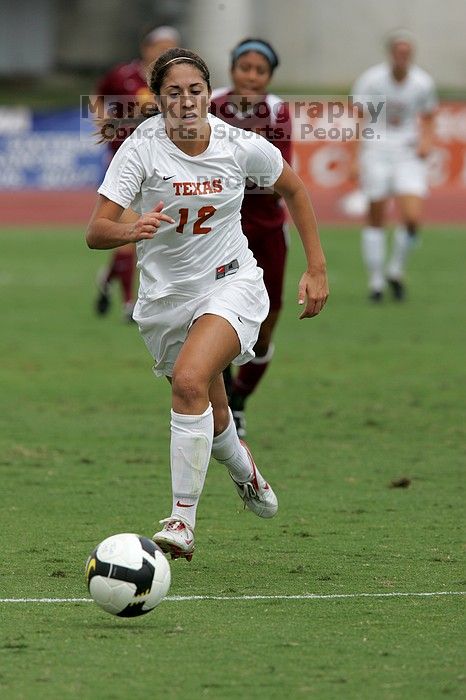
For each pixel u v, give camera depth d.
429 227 88.56
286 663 15.70
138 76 46.12
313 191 95.69
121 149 20.20
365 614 17.89
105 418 34.41
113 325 51.97
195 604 18.42
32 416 34.53
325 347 46.66
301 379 40.38
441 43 139.75
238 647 16.33
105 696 14.53
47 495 25.88
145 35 46.06
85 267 71.06
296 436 32.12
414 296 59.78
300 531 23.19
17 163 101.31
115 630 17.06
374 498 25.89
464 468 28.80
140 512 24.48
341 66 140.62
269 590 19.23
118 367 42.59
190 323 20.75
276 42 140.25
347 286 63.16
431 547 21.98
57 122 100.69
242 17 135.38
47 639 16.62
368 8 140.38
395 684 14.94
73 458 29.53
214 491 26.78
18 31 149.25
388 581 19.75
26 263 72.50
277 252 28.92
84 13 149.25
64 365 42.78
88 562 17.28
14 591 19.00
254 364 29.81
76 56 150.50
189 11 136.25
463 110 96.88
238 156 20.27
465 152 96.94
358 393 38.03
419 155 56.91
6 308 56.16
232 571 20.39
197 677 15.17
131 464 28.97
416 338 48.50
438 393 38.00
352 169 58.66
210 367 19.89
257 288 20.88
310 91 132.75
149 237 19.25
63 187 101.44
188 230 20.23
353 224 92.00
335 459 29.58
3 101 135.62
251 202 28.42
